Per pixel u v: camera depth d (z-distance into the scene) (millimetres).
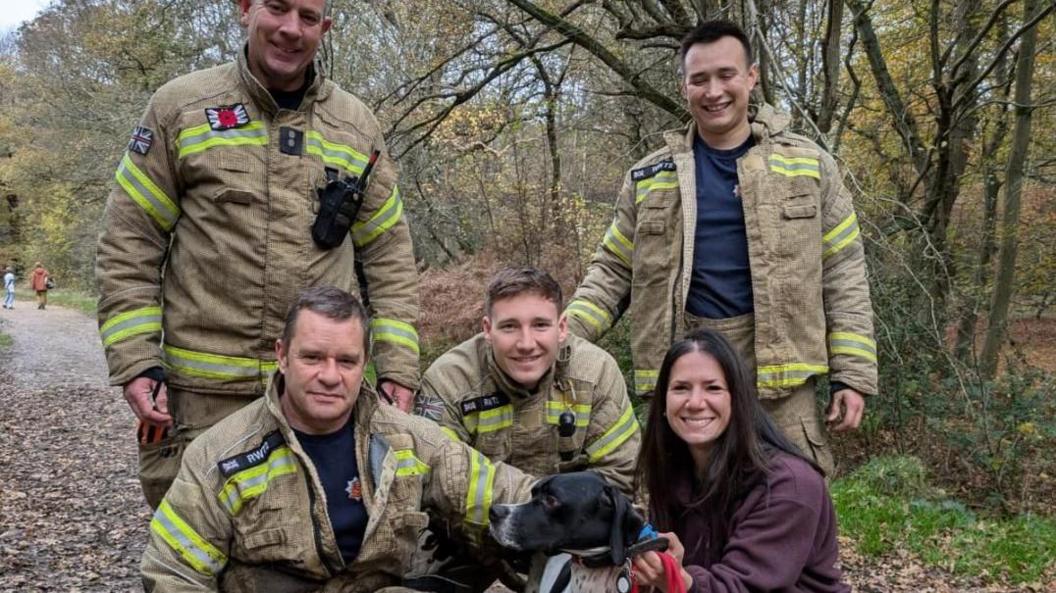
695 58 3365
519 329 3020
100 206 25625
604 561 2521
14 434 10102
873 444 8055
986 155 11352
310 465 2518
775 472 2662
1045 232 12898
